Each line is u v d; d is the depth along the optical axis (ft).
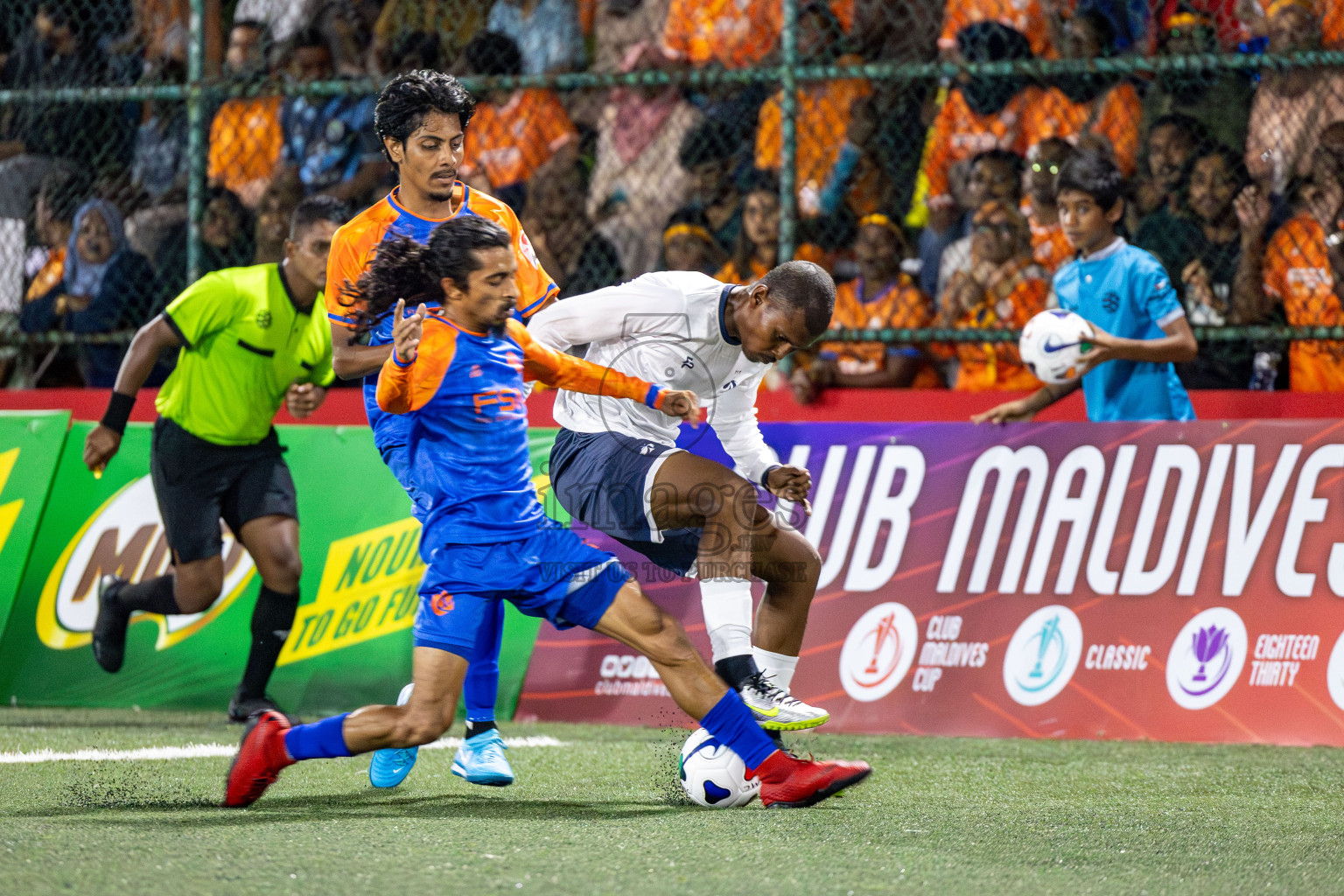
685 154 42.52
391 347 25.86
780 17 42.57
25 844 19.65
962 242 40.04
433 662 22.20
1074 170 34.94
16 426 39.42
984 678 33.99
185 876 17.56
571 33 44.29
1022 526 34.47
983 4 40.75
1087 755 30.78
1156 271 34.50
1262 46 38.22
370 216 26.48
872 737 33.63
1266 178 38.17
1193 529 33.71
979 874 18.26
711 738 23.90
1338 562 32.89
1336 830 21.91
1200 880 18.10
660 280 25.07
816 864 18.67
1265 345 38.47
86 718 35.68
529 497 22.71
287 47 44.70
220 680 37.01
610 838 20.43
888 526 35.06
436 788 25.70
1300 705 32.53
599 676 35.73
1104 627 33.73
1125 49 39.73
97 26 45.62
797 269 24.14
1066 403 38.45
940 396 38.55
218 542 34.53
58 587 38.27
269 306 33.65
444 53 44.83
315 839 20.17
